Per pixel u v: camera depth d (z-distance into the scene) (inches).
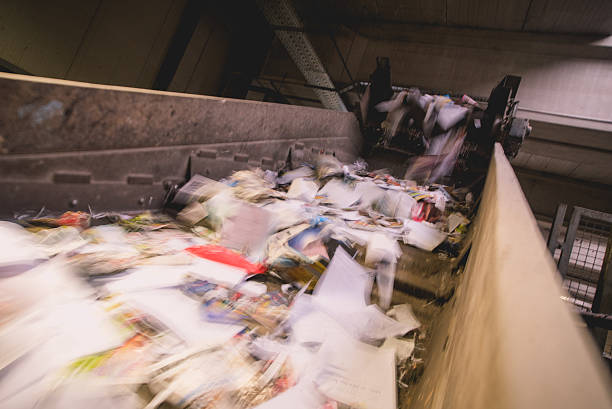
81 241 51.1
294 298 49.3
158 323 36.9
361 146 201.3
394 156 197.9
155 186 75.0
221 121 90.1
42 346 30.3
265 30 459.8
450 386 21.3
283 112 118.4
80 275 42.4
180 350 34.0
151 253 52.6
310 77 396.5
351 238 70.7
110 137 64.1
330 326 45.6
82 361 29.8
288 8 336.5
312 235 66.6
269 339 39.6
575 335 11.4
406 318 54.5
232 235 63.1
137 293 41.2
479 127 176.1
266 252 59.3
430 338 50.6
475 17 351.3
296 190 99.1
